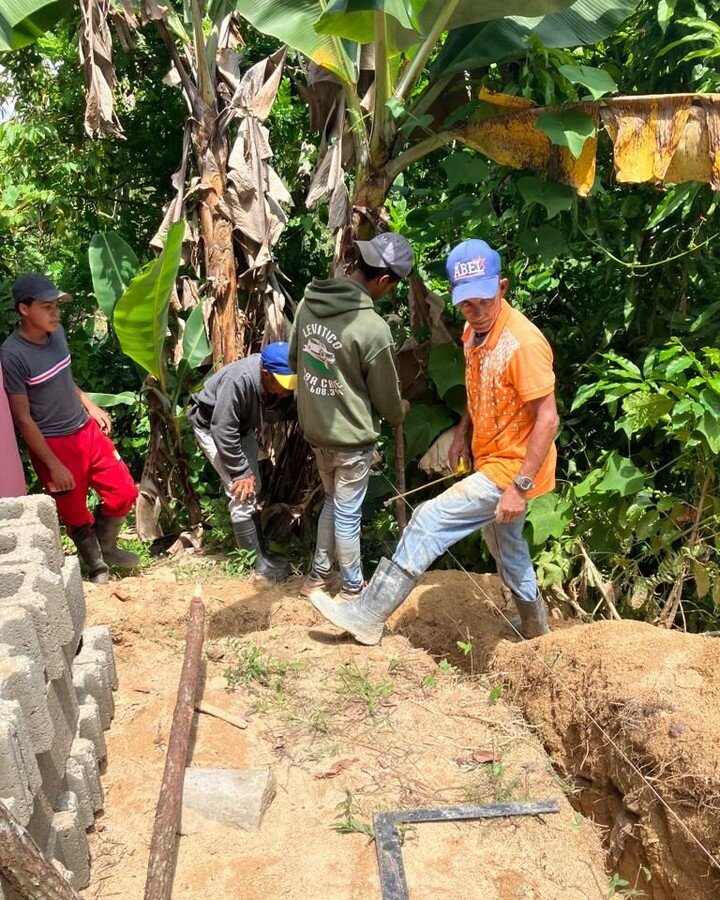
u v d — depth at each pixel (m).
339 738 3.72
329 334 4.16
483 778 3.51
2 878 2.13
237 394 4.88
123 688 4.14
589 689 3.63
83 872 2.87
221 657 4.32
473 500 3.84
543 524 4.84
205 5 6.10
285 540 5.80
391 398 4.35
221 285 5.67
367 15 4.32
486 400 3.74
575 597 5.00
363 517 5.69
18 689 2.40
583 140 4.43
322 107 5.52
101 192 8.17
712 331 4.95
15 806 2.19
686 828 3.01
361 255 4.10
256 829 3.21
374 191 4.98
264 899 2.90
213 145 5.63
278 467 5.81
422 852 3.10
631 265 4.93
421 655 4.32
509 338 3.60
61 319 7.55
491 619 4.57
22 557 2.97
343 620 4.23
